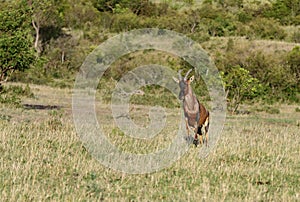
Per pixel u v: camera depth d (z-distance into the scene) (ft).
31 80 274.36
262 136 129.29
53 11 350.02
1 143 99.86
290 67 291.38
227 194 76.54
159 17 391.86
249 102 235.81
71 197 70.79
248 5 464.24
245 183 83.97
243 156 102.47
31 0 334.65
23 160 88.89
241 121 167.84
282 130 146.20
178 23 368.68
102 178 82.38
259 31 383.65
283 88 265.54
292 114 207.31
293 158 104.68
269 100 244.83
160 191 76.89
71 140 106.11
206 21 389.39
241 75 203.51
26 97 204.95
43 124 125.70
